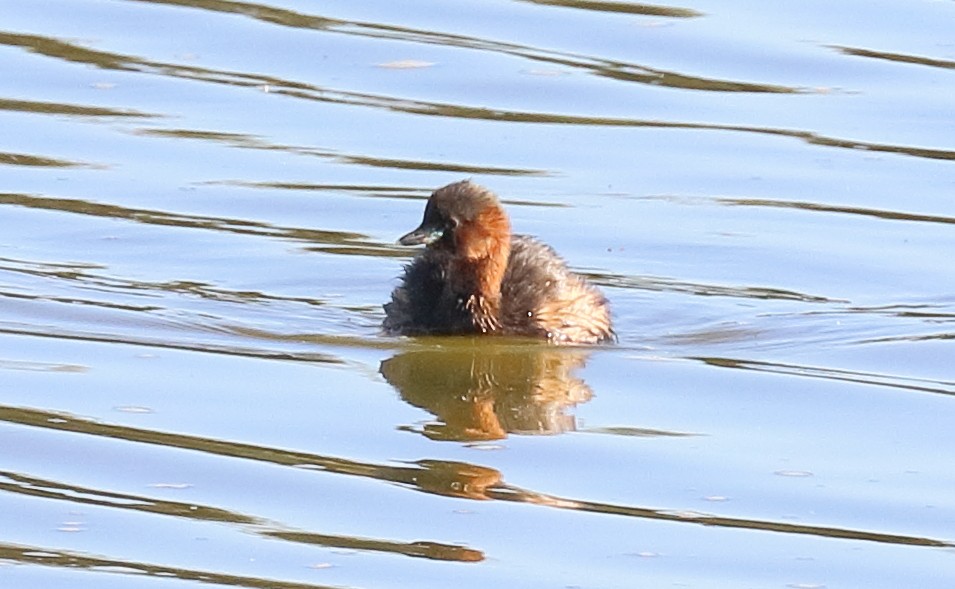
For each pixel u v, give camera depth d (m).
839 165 19.39
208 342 15.20
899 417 13.80
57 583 10.95
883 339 15.61
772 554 11.48
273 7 22.84
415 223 18.14
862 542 11.67
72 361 14.59
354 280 17.03
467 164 19.36
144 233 17.69
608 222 18.17
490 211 15.70
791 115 20.50
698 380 14.59
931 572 11.27
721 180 19.08
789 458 12.99
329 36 22.00
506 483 12.48
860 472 12.75
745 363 15.04
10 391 13.91
